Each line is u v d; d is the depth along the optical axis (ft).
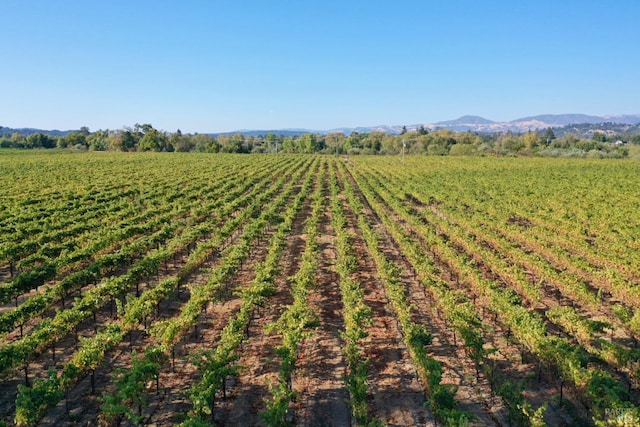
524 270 88.63
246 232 106.11
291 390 45.39
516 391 47.60
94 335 61.26
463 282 81.25
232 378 51.47
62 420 44.01
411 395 48.57
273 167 304.91
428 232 108.78
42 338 51.96
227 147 559.79
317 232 116.57
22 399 39.88
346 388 49.29
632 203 158.30
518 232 109.91
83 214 129.29
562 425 43.75
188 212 141.59
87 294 65.98
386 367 53.98
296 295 65.00
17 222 117.80
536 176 246.88
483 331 62.54
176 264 92.89
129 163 317.22
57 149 542.57
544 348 50.44
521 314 58.70
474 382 50.93
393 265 84.84
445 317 65.05
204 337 60.75
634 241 104.94
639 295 68.90
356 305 64.03
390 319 66.90
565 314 59.11
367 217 146.51
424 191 187.73
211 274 78.89
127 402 45.96
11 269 83.97
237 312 68.33
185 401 47.29
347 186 201.67
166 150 582.76
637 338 59.82
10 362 47.34
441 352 57.57
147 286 79.92
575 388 47.57
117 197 165.48
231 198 167.63
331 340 60.54
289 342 51.78
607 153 427.33
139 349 57.62
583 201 161.38
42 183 196.54
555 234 109.19
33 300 61.46
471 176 249.55
